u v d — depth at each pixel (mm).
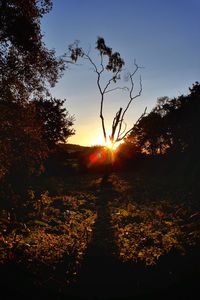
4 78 21547
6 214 19125
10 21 22172
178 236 16688
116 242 16641
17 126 21781
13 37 22344
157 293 9945
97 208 29109
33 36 22578
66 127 60625
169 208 28094
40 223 19672
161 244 15617
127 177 60500
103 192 40469
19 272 10883
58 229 19172
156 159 71438
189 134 64500
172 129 68875
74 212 25484
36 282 10383
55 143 61406
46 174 57906
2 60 21844
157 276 11375
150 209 27891
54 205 28812
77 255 14070
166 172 67062
